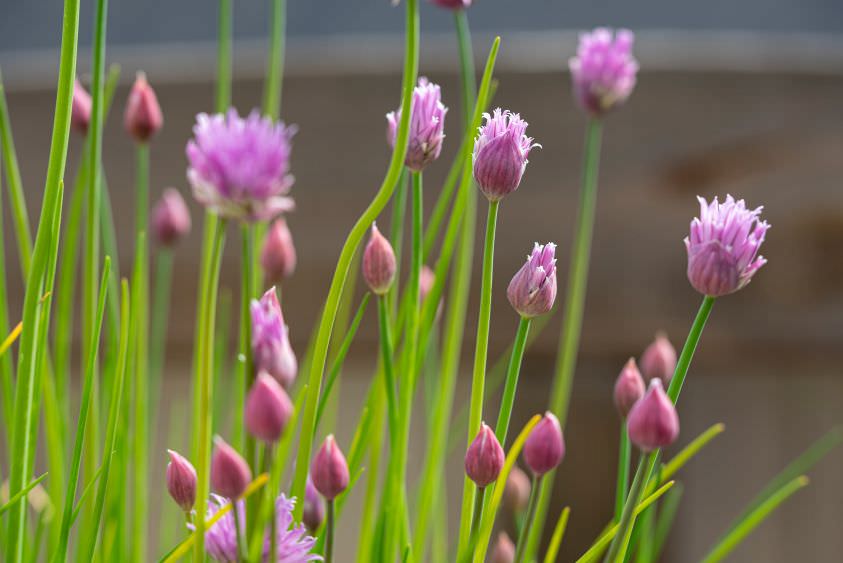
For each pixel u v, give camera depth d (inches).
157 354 41.2
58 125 31.9
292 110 62.0
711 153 60.8
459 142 60.3
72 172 61.2
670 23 74.4
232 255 59.6
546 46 62.0
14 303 59.9
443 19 73.9
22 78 62.3
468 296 60.6
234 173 29.5
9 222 60.4
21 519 32.9
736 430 71.0
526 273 32.1
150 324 60.6
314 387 32.2
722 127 60.9
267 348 30.6
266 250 36.5
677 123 61.1
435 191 59.9
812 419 70.8
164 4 76.1
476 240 60.4
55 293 57.1
